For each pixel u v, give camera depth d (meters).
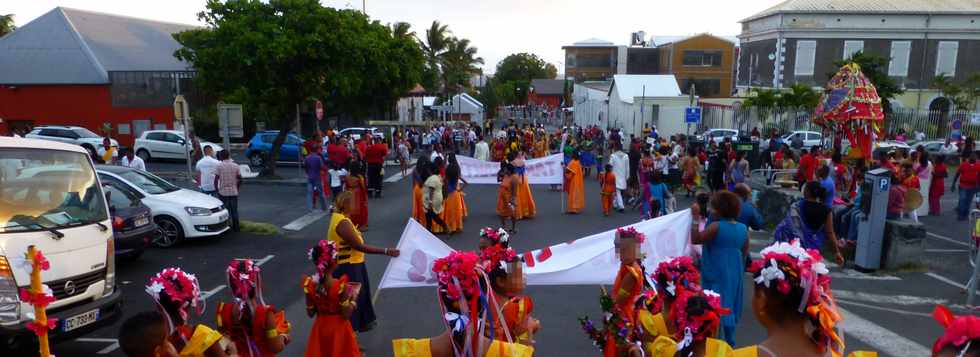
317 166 16.64
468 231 14.05
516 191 13.79
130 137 35.78
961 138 28.98
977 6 44.62
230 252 11.96
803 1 46.22
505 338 4.04
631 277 4.98
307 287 5.36
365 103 37.94
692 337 3.21
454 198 13.63
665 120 41.84
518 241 12.98
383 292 9.23
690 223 7.41
